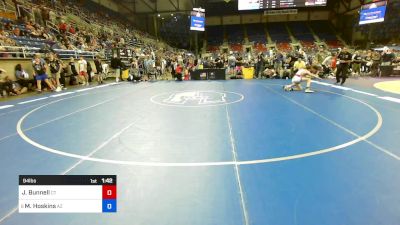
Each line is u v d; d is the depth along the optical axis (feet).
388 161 11.48
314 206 8.30
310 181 9.89
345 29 126.62
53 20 65.87
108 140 15.35
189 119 20.16
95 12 99.14
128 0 117.80
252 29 147.13
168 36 155.43
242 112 22.22
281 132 16.20
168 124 18.80
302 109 22.81
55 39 55.16
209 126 18.03
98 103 27.99
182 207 8.51
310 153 12.63
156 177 10.57
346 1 116.26
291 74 53.06
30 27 51.44
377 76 54.24
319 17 142.92
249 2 79.51
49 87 40.70
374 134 15.30
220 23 151.74
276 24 147.54
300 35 136.67
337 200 8.60
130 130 17.42
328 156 12.21
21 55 41.55
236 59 67.77
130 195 9.28
